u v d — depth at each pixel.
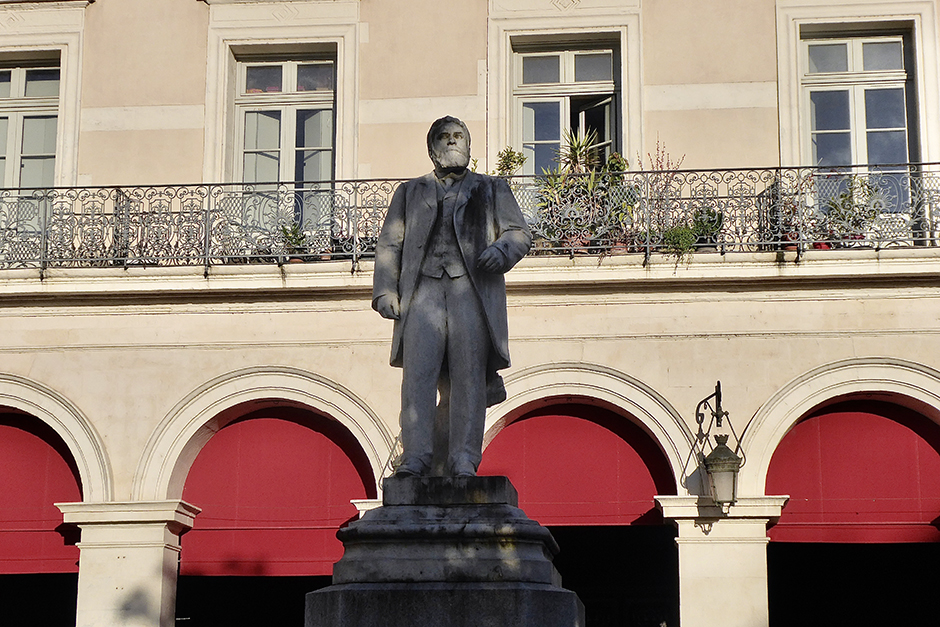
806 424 15.62
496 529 7.09
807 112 17.42
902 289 15.48
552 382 15.54
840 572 18.66
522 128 17.84
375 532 7.12
